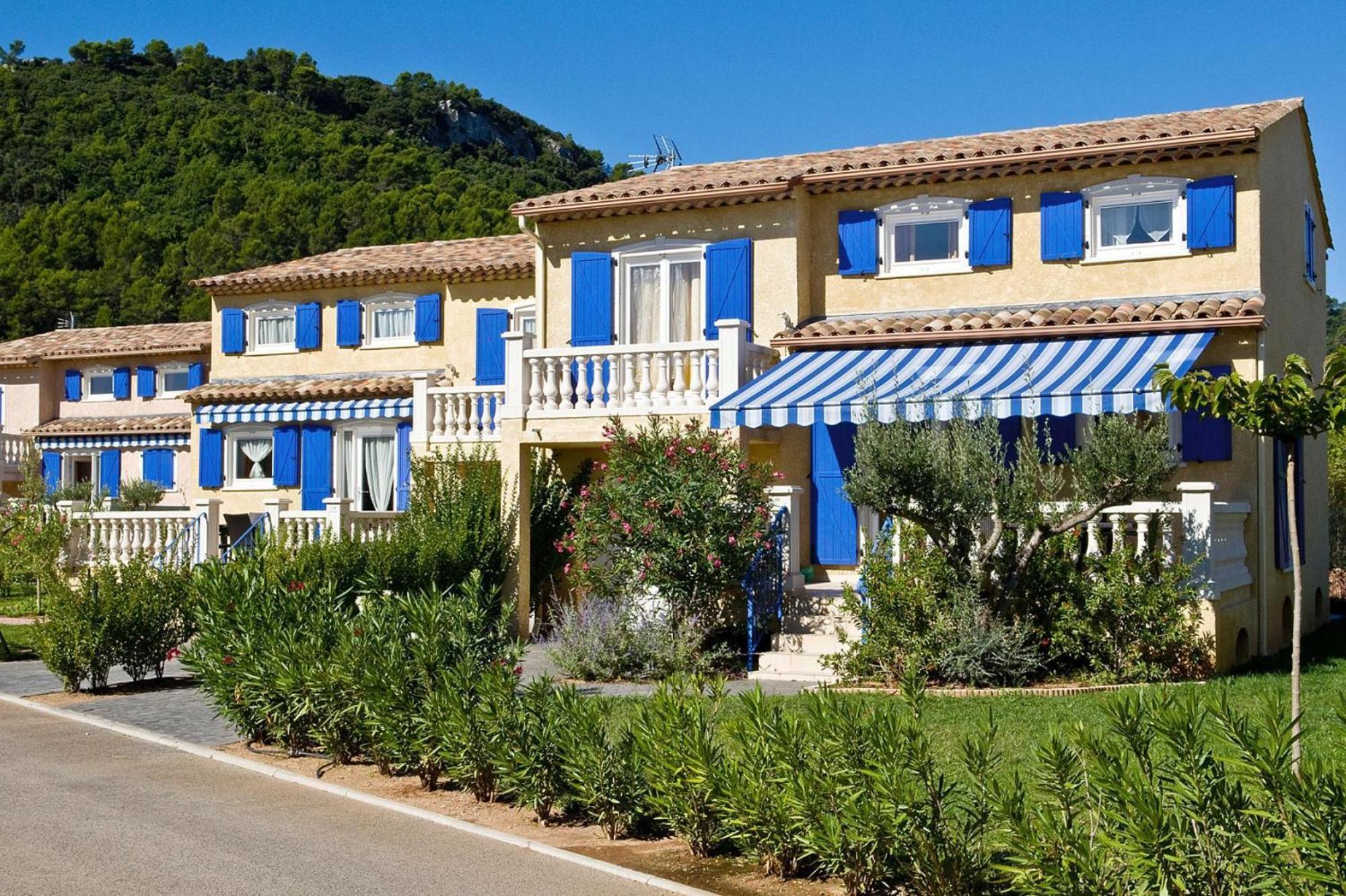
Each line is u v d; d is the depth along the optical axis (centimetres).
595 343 2838
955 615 1842
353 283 3922
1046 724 1492
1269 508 2280
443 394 2797
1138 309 2359
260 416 3894
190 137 11088
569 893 993
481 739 1266
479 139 15338
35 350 5231
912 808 910
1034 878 807
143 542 3284
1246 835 739
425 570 2409
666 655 2045
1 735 1686
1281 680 1816
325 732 1469
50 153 11000
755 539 2152
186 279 8956
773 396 2277
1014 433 2448
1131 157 2466
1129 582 1856
